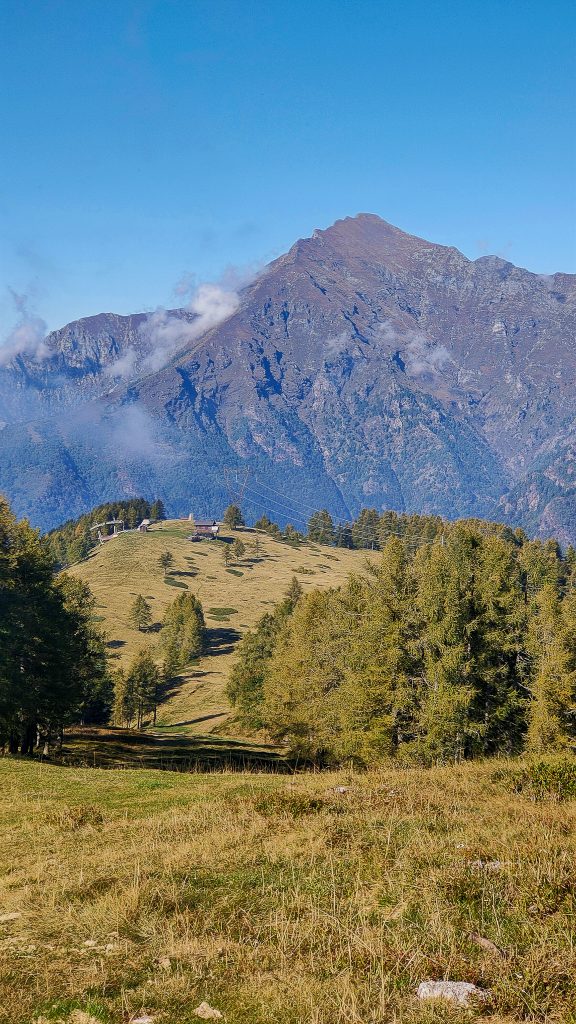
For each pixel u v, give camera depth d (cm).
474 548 4788
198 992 649
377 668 3684
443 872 933
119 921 845
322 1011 591
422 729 3653
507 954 690
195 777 2434
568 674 3678
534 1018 575
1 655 3722
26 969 718
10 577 4147
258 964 701
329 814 1389
